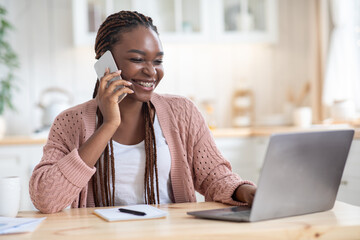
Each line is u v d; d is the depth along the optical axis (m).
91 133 1.35
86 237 0.83
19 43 3.46
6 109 3.46
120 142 1.36
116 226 0.92
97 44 1.34
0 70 3.44
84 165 1.14
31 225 0.95
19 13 3.46
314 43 3.52
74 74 3.53
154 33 1.29
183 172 1.39
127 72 1.25
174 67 3.68
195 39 3.35
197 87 3.71
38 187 1.14
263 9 3.45
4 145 2.92
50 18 3.49
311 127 2.93
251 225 0.89
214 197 1.25
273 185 0.91
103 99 1.18
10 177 1.11
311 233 0.87
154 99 1.44
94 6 3.24
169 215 1.03
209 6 3.37
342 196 2.38
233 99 3.74
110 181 1.34
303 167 0.94
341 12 3.10
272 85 3.76
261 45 3.75
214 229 0.86
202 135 1.45
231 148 3.13
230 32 3.39
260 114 3.75
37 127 3.49
